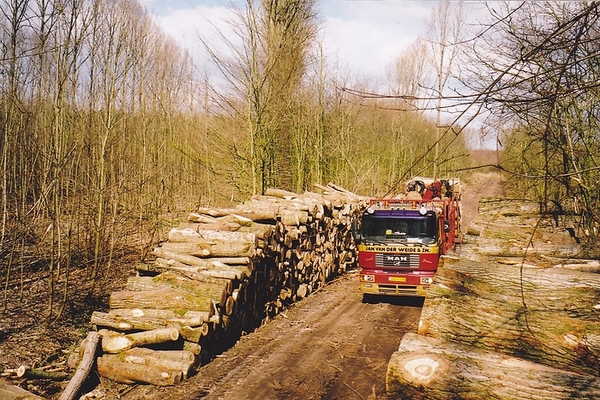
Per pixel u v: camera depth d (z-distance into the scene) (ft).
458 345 20.02
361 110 89.92
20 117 41.09
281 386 24.38
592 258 31.58
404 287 39.27
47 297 34.47
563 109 25.82
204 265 30.58
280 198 46.65
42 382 23.65
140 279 28.78
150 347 25.88
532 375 17.16
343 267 55.93
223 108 60.85
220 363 27.25
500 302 24.75
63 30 34.47
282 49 62.34
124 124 50.37
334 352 29.25
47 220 45.68
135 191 52.95
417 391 17.89
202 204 64.08
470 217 95.76
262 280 34.94
